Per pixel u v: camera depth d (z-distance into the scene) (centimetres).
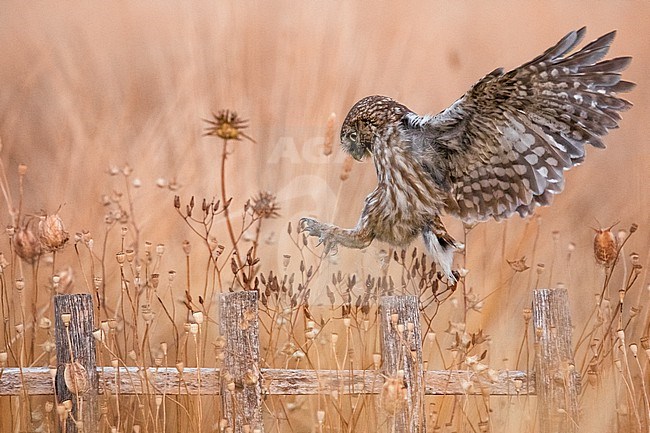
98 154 1400
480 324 1071
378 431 841
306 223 946
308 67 1612
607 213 1476
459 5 2166
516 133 899
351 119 972
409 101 1855
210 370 809
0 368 804
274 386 812
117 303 1009
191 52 1680
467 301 993
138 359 876
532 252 1232
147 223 1223
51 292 956
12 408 893
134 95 1777
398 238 952
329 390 817
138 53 1920
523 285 1165
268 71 1677
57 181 1355
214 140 1438
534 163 908
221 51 1662
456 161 933
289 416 930
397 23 1992
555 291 861
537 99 873
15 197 1438
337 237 945
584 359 933
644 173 1501
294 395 897
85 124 1565
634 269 945
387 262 968
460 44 2131
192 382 809
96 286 911
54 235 891
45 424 863
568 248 1162
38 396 908
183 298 1057
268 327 1030
